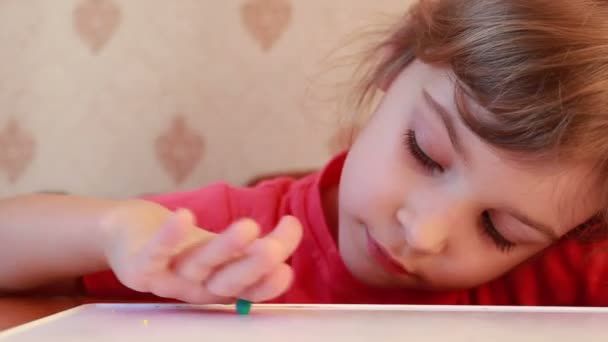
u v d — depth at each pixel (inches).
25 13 60.1
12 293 23.5
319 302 30.5
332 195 33.0
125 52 59.5
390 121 26.8
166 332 12.9
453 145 23.5
